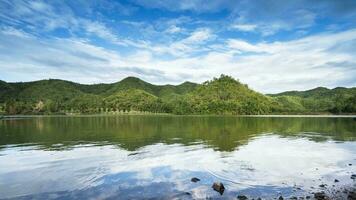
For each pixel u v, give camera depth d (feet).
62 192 58.59
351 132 185.98
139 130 212.64
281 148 115.34
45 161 91.04
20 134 185.37
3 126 266.77
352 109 606.14
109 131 205.46
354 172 73.97
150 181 66.13
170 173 73.56
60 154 103.96
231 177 69.05
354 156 96.78
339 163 85.05
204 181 65.72
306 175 70.85
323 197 53.57
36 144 133.69
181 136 165.48
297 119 396.16
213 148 116.06
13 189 60.95
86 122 342.44
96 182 65.51
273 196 55.21
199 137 159.22
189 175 71.31
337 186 61.46
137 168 79.51
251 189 59.52
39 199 54.70
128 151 109.40
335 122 305.32
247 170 76.18
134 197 55.11
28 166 83.76
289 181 65.41
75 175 72.08
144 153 104.42
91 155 101.04
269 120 370.94
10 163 88.79
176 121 357.61
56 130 216.95
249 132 191.21
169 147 119.75
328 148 115.03
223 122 326.24
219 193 56.95
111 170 77.30
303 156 96.84
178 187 61.16
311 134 174.91
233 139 148.46
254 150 110.32
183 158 93.91
